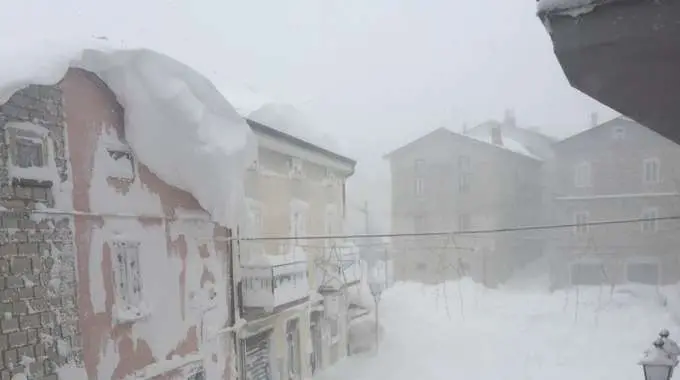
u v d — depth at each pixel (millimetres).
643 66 1816
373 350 20078
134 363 8180
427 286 32031
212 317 10586
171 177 8953
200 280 10227
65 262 7000
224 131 9648
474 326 24062
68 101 7207
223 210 9648
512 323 24781
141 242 8539
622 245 31031
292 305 13789
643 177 31469
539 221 38531
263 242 13562
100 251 7652
